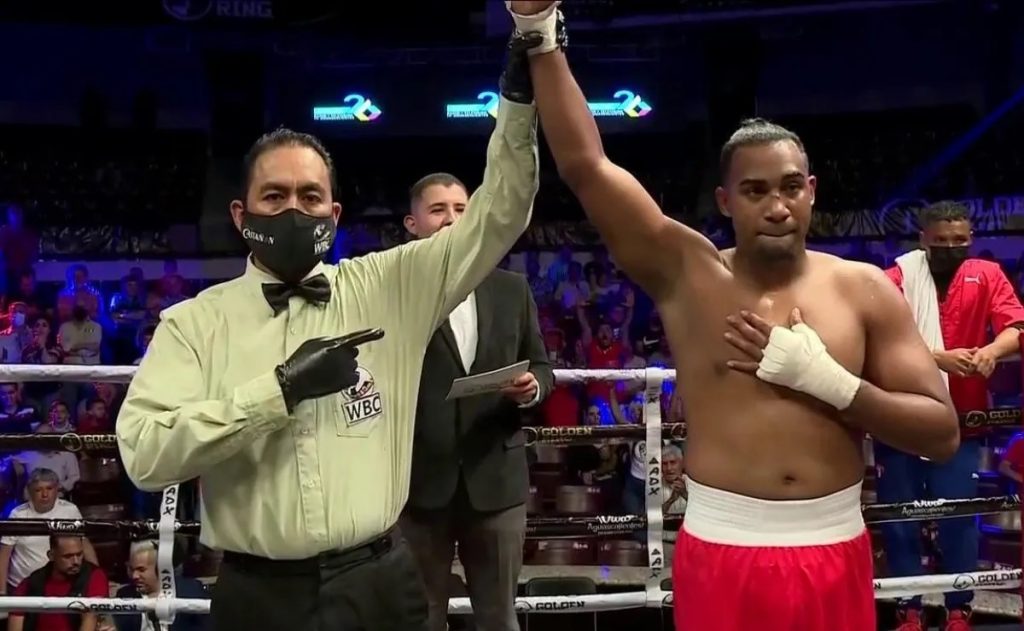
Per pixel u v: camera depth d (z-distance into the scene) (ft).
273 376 4.76
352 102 43.14
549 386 8.28
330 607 5.09
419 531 7.90
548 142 5.58
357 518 5.10
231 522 5.10
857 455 5.77
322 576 5.09
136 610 9.12
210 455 4.73
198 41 41.34
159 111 43.11
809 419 5.59
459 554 8.27
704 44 41.11
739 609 5.54
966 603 11.89
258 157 5.25
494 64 43.06
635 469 16.20
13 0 38.86
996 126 38.22
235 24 40.52
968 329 10.42
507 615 8.03
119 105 42.80
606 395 19.03
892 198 38.52
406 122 43.73
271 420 4.73
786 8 37.37
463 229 5.46
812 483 5.57
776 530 5.55
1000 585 9.50
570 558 16.19
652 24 38.75
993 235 33.06
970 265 10.55
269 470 5.08
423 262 5.53
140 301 30.63
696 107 42.47
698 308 5.82
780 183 5.56
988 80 38.75
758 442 5.60
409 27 41.39
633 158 42.27
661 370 9.37
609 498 17.42
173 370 5.18
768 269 5.74
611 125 42.65
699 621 5.68
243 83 41.91
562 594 12.53
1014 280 29.60
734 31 40.37
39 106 41.93
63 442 9.38
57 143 41.27
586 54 41.93
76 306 26.17
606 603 9.29
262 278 5.45
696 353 5.82
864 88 41.11
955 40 39.52
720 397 5.73
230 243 39.32
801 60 41.83
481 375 7.27
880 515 9.37
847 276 5.86
